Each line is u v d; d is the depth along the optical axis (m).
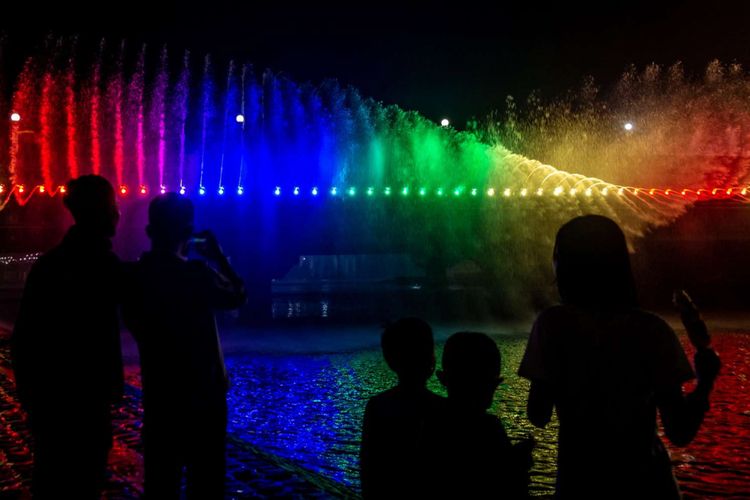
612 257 2.96
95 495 3.85
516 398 12.89
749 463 8.53
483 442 2.92
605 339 2.87
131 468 6.41
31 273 3.87
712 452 9.05
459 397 3.00
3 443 7.46
